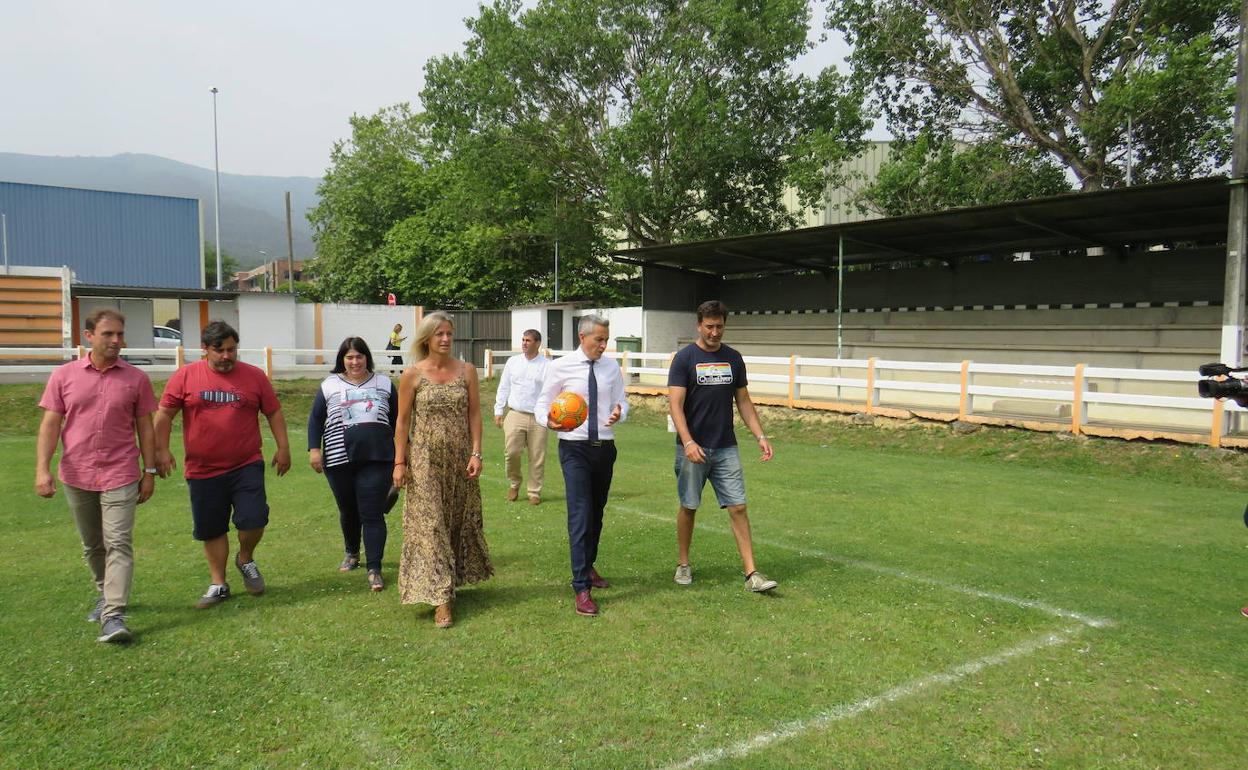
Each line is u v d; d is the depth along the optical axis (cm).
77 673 397
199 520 499
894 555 614
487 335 2916
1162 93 1838
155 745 327
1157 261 1562
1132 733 336
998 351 1717
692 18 2503
